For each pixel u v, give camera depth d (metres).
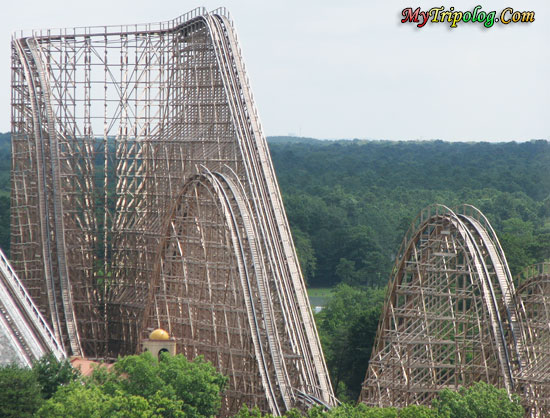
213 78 194.25
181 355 134.00
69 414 111.56
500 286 148.12
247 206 165.12
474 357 151.25
